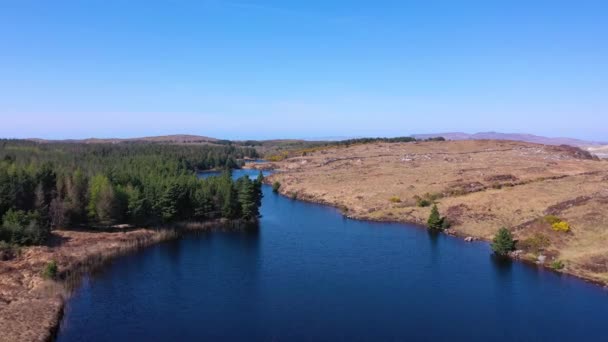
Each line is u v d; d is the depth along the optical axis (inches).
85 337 2329.0
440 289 3016.7
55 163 6879.9
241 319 2556.6
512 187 5580.7
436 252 3902.6
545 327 2469.2
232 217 5191.9
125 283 3120.1
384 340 2326.5
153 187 4894.2
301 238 4436.5
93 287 3043.8
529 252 3745.1
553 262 3454.7
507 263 3582.7
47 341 2239.2
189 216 5128.0
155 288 3029.0
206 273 3344.0
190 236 4537.4
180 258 3732.8
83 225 4419.3
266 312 2652.6
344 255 3818.9
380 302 2800.2
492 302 2797.7
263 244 4205.2
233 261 3649.1
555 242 3774.6
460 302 2802.7
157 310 2669.8
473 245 4136.3
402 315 2615.7
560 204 4559.5
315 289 3019.2
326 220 5319.9
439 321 2539.4
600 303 2775.6
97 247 3823.8
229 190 5167.3
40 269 3184.1
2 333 2226.9
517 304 2763.3
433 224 4744.1
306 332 2406.5
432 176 6894.7
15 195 4106.8
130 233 4323.3
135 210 4503.0
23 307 2573.8
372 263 3590.1
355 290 2999.5
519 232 4109.3
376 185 6756.9
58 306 2632.9
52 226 4197.8
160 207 4758.9
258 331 2415.1
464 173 6830.7
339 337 2354.8
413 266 3511.3
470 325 2491.4
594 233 3759.8
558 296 2888.8
